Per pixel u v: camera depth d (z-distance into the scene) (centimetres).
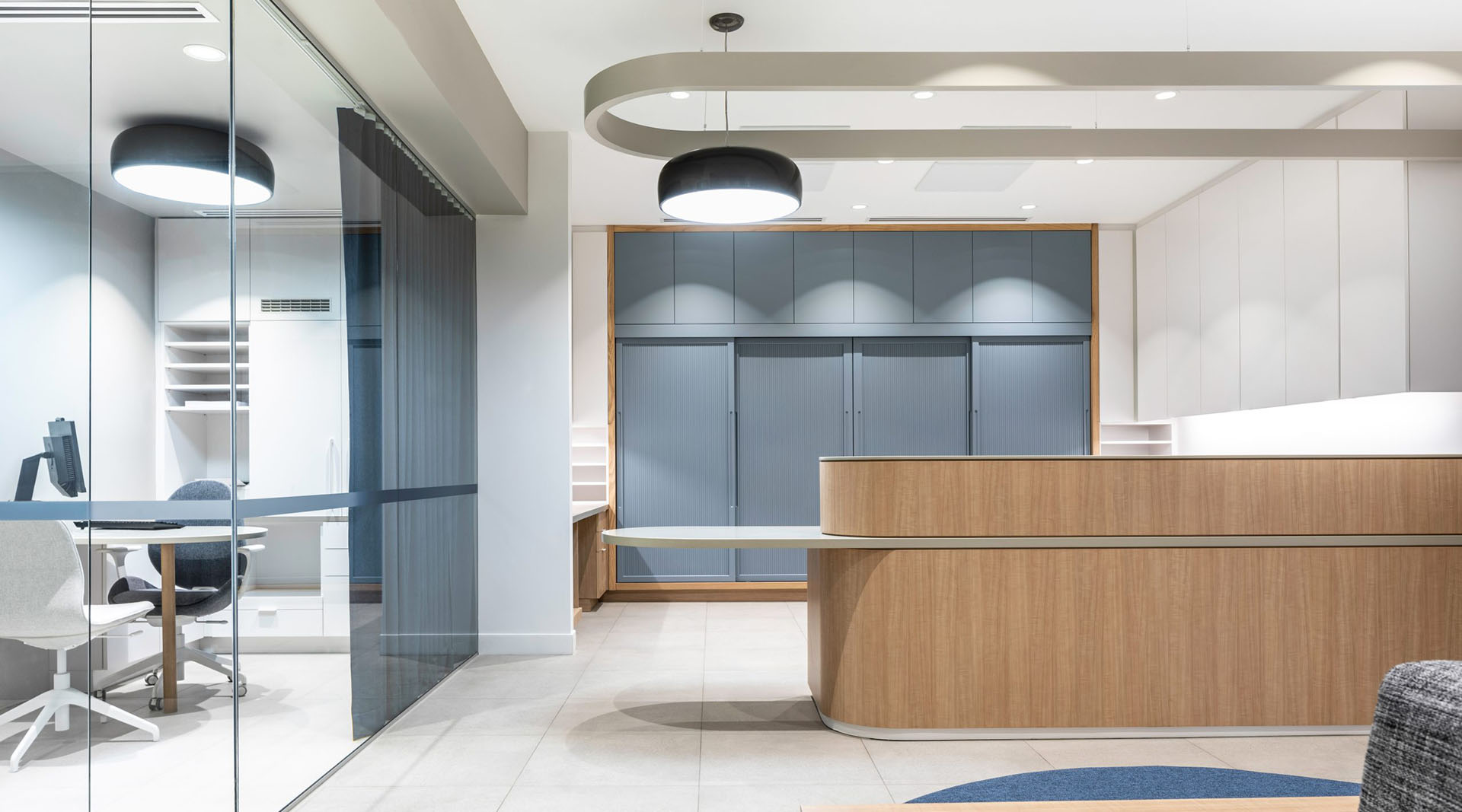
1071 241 696
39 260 219
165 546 235
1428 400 430
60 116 222
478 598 505
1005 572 354
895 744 345
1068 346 701
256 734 262
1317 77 313
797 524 697
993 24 372
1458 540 361
